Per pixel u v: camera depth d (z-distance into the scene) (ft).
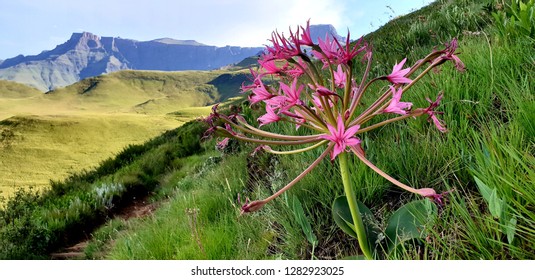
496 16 12.32
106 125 214.90
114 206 29.58
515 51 10.07
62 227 24.02
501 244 4.84
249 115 17.88
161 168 38.14
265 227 9.53
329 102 5.05
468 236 5.55
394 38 21.88
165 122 256.32
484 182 5.72
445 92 9.18
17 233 21.62
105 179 39.09
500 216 4.70
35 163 150.30
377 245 5.79
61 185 39.37
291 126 13.24
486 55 10.43
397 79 4.72
